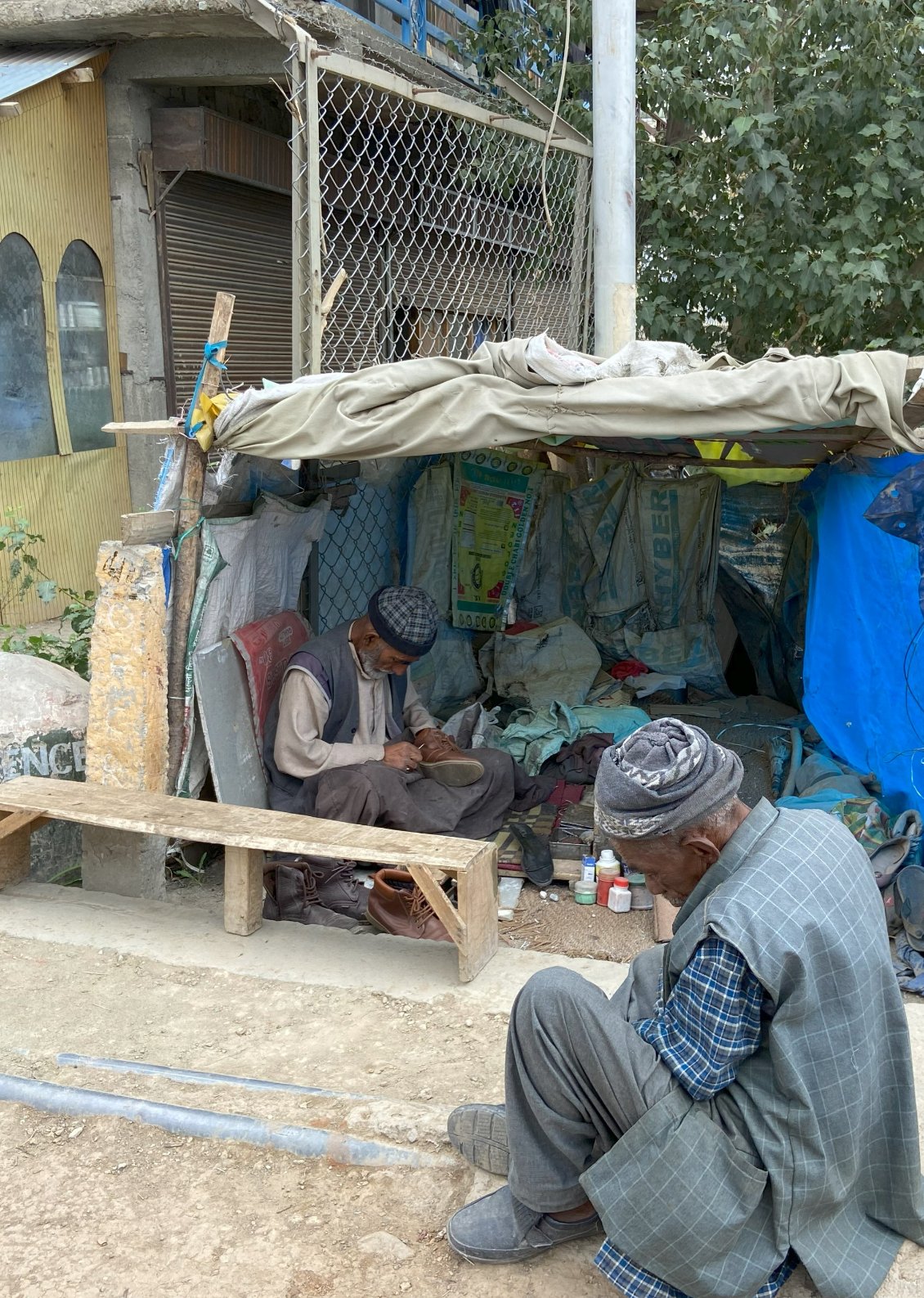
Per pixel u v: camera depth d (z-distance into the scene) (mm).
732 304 7648
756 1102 1895
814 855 1892
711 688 6375
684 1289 1926
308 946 3514
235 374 8664
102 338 7586
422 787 4609
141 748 3898
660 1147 1876
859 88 6961
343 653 4508
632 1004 2195
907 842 4035
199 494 3994
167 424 3887
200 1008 3146
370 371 3771
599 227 6109
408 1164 2471
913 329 7629
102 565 3832
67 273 7176
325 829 3506
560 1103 1992
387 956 3469
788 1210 1891
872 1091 1935
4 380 6750
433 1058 2908
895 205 7348
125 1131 2605
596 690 6113
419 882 3262
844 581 4516
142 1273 2195
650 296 7781
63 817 3631
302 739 4387
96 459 7570
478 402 3693
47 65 6820
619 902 4273
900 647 4406
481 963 3359
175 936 3557
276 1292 2146
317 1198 2398
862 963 1863
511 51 8508
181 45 7176
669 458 6004
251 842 3402
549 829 4785
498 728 5703
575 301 7289
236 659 4355
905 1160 2006
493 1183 2400
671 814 1864
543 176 6695
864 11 6797
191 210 7984
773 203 7090
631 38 5891
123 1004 3154
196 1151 2543
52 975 3301
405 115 7008
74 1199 2400
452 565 6289
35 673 4445
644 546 6441
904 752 4406
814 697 4648
